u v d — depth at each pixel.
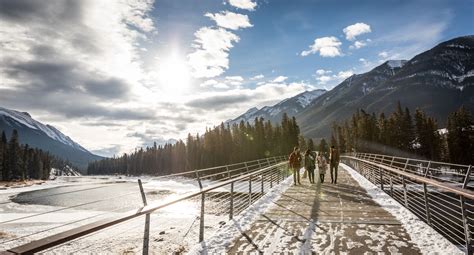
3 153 100.88
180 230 14.91
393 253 5.48
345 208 9.79
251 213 9.12
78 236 3.14
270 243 6.21
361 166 26.20
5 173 100.75
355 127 85.81
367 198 11.80
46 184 80.69
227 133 86.75
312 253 5.57
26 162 111.50
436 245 5.83
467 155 54.78
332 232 6.93
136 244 12.45
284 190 14.47
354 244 6.05
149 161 135.50
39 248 2.69
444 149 63.66
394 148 66.81
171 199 5.28
